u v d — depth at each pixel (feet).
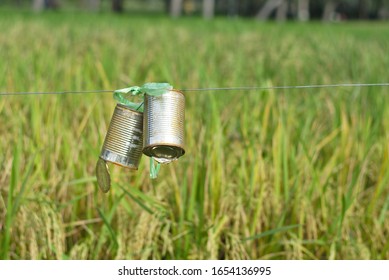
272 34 35.78
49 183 11.38
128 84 16.07
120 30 34.09
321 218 11.41
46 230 10.50
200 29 39.17
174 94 8.62
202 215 10.80
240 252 10.57
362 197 11.98
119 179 11.32
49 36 28.32
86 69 16.24
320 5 129.90
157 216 10.67
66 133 11.98
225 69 19.94
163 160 8.63
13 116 12.59
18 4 116.88
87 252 10.71
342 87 15.21
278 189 11.28
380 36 35.83
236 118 13.15
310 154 11.98
